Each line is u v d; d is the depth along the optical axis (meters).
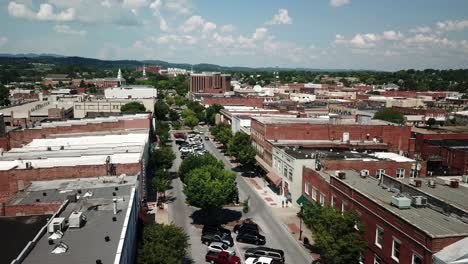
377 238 41.34
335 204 51.66
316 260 46.34
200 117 175.75
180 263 37.66
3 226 37.22
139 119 97.62
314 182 59.59
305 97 197.50
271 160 81.06
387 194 45.31
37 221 38.41
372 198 43.12
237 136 90.88
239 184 80.69
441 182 53.78
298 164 65.94
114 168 53.72
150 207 65.62
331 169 61.28
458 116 147.25
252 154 86.44
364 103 177.88
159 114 176.62
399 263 37.19
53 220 33.44
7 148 83.38
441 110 152.25
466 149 83.69
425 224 35.75
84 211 38.31
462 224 35.91
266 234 55.50
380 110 145.12
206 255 46.81
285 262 46.97
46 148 69.88
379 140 85.44
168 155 79.19
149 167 79.81
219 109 164.00
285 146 78.06
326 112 142.25
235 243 52.44
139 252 37.25
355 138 85.75
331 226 40.47
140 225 46.53
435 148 87.31
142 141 76.69
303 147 79.25
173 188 77.44
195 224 58.59
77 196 43.53
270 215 63.00
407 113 150.25
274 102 169.88
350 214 40.88
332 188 52.59
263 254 47.41
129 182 49.34
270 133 85.06
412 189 44.53
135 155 61.50
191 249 49.97
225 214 63.03
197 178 56.91
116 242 31.22
